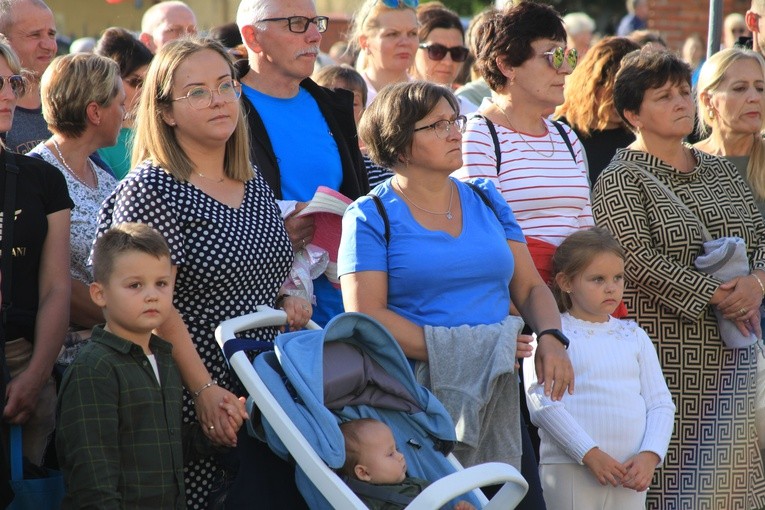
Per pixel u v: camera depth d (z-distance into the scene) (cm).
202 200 1372
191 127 1373
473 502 1280
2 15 1972
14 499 1274
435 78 2814
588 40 3397
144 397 1230
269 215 1449
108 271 1229
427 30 2800
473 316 1405
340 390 1260
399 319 1380
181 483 1255
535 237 1661
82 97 1625
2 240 1379
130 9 4819
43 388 1437
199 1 4572
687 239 1720
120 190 1363
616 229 1719
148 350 1271
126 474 1212
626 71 1791
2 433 1305
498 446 1370
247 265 1376
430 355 1357
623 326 1602
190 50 1382
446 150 1411
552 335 1414
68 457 1195
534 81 1688
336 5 5362
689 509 1712
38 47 1984
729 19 3862
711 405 1730
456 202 1470
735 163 1977
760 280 1723
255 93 1703
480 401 1341
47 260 1435
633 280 1717
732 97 1938
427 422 1299
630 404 1548
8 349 1401
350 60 3522
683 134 1759
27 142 1891
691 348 1720
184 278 1347
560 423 1509
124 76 2059
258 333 1406
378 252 1400
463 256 1402
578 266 1574
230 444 1277
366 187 1775
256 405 1231
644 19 5281
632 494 1531
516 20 1691
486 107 1772
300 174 1669
